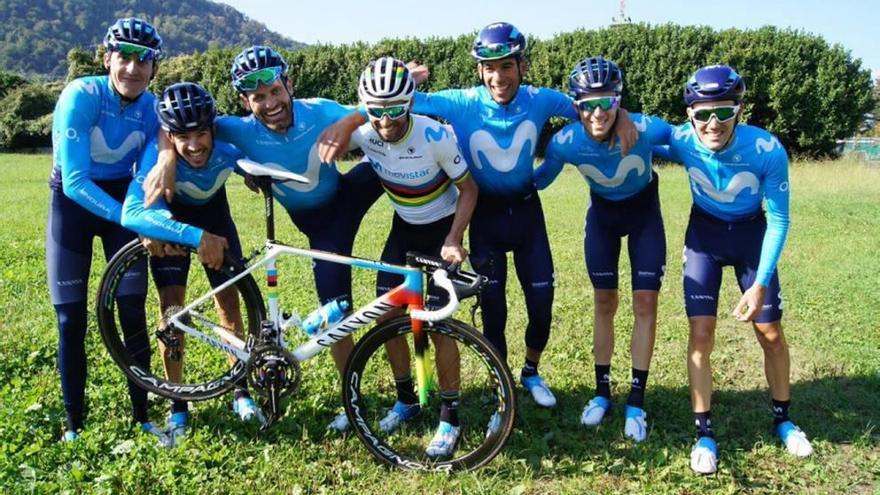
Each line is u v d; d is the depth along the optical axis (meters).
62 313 3.01
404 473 2.96
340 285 3.10
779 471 2.94
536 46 23.38
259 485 2.80
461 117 3.25
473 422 3.37
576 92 2.91
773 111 21.23
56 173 2.94
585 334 4.62
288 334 4.36
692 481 2.86
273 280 3.02
